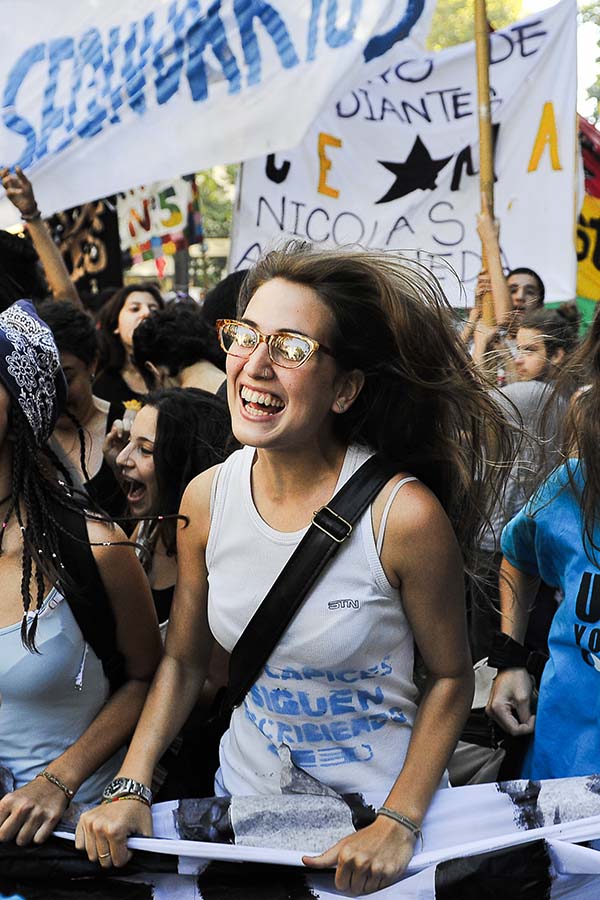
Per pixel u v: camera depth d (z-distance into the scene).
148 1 3.83
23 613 2.01
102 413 3.82
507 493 2.58
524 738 2.43
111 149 3.85
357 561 1.88
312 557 1.88
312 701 1.94
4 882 1.98
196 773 2.36
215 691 2.42
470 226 5.01
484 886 1.92
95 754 2.05
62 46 3.86
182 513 2.07
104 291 6.23
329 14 3.80
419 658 2.08
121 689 2.15
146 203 6.35
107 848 1.91
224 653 2.43
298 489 1.95
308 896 1.95
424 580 1.89
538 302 4.34
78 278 6.56
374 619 1.89
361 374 1.94
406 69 5.02
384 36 3.98
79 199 3.89
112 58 3.84
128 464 2.90
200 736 2.38
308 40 3.80
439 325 1.97
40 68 3.88
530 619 3.05
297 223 5.14
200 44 3.80
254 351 1.87
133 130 3.84
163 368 3.54
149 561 2.77
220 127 3.85
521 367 2.68
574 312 4.90
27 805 1.94
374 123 5.08
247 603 1.94
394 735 1.99
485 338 2.59
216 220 15.37
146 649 2.15
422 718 1.98
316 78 3.82
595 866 1.93
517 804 2.01
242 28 3.79
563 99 4.88
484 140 4.22
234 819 1.98
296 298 1.87
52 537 2.00
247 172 5.15
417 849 1.93
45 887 1.98
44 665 1.99
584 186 6.07
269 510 1.96
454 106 5.02
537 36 4.90
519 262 4.95
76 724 2.09
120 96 3.81
